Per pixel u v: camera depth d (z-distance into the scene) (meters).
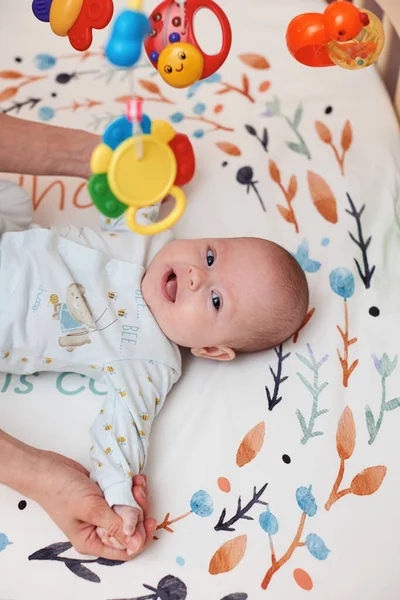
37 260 1.14
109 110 1.50
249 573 0.97
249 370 1.18
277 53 1.62
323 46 0.89
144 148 0.78
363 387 1.15
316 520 1.02
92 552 0.95
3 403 1.11
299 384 1.16
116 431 1.05
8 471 0.95
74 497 0.95
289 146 1.47
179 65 0.83
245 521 1.02
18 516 1.00
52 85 1.53
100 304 1.16
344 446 1.09
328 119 1.52
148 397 1.11
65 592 0.94
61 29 0.87
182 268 1.18
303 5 1.68
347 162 1.45
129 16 0.74
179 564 0.97
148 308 1.19
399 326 1.23
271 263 1.17
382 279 1.29
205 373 1.19
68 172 1.26
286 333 1.18
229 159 1.45
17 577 0.94
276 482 1.05
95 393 1.14
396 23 1.34
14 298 1.10
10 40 1.58
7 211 1.23
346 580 0.97
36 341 1.10
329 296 1.26
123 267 1.21
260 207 1.39
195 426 1.11
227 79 1.58
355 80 1.57
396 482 1.06
